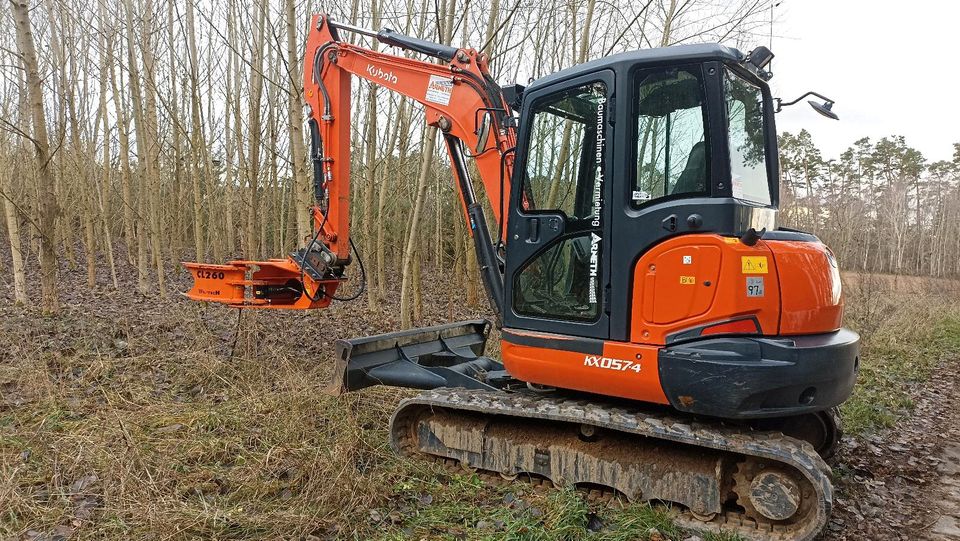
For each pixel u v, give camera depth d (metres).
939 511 3.91
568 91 3.77
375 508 3.49
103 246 17.42
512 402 3.90
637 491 3.56
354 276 13.66
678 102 3.42
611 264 3.55
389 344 5.10
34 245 13.38
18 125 12.14
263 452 4.16
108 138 12.33
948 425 5.82
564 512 3.42
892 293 15.62
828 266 3.64
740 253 3.19
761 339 3.22
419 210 8.56
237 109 11.73
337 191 5.19
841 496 4.09
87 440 3.99
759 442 3.21
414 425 4.44
